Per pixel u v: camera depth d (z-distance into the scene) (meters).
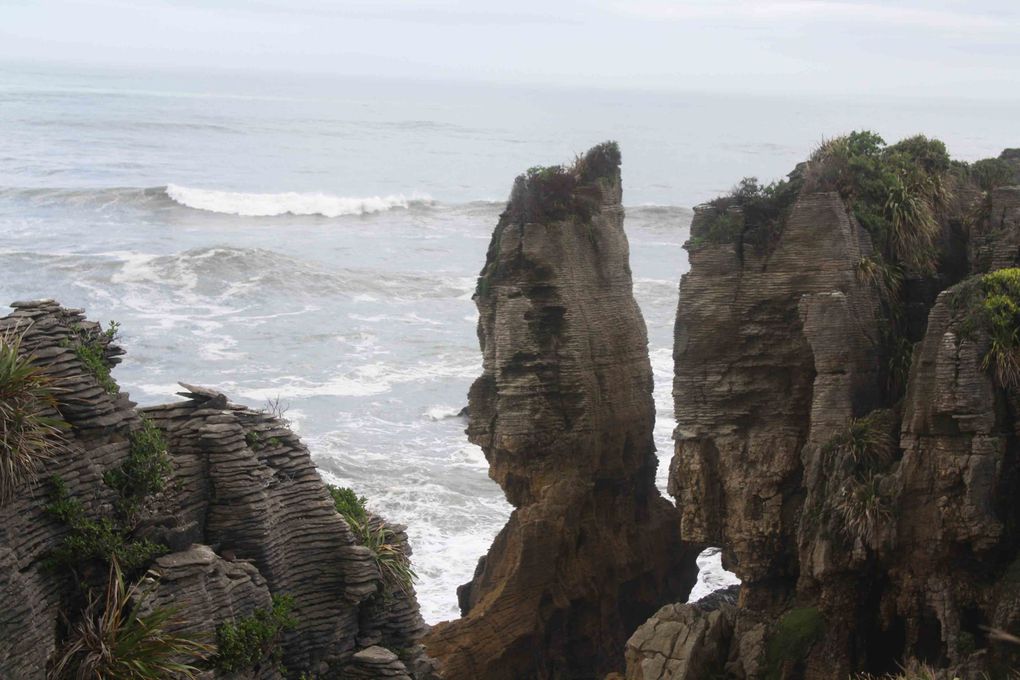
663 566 48.81
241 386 71.25
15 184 154.12
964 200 48.41
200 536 21.84
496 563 46.41
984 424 36.62
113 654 18.84
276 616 21.95
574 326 45.84
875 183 44.47
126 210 136.25
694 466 42.69
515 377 45.12
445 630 43.22
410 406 68.81
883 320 41.88
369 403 69.06
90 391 20.56
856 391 40.47
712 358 42.44
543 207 46.72
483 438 46.59
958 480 37.00
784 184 44.03
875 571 38.56
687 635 41.03
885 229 43.62
